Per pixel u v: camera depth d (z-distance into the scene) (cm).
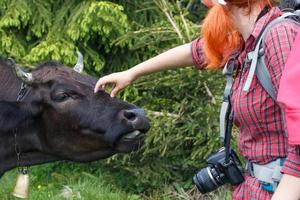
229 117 309
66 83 436
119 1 790
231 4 302
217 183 323
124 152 430
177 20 700
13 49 766
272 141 296
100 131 428
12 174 696
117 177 714
